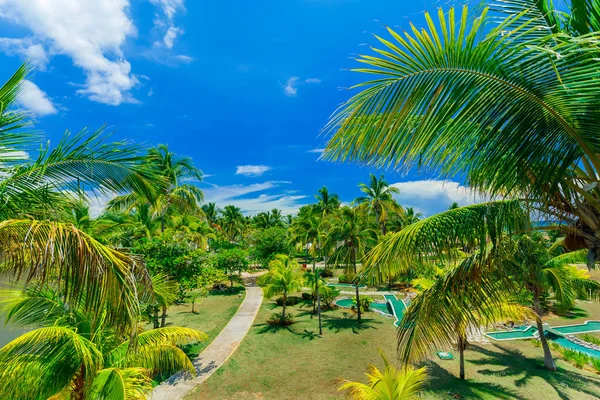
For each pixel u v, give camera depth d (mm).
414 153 2592
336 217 34219
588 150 2457
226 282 30078
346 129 2510
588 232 3078
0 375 4145
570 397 9430
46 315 5242
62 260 2650
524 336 15555
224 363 11773
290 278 17297
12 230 2793
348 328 16156
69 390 4914
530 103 2307
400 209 36125
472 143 2689
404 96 2328
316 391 9844
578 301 22234
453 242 3748
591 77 1975
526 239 4496
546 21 2680
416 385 5430
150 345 6379
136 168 4141
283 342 14062
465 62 2166
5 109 3498
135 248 12750
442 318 4383
